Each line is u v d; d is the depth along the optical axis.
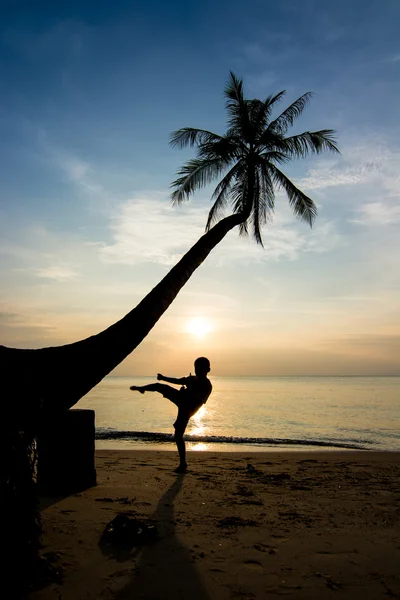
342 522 4.96
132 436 16.39
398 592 3.30
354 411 30.69
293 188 15.89
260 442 15.55
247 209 14.12
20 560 3.26
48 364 3.72
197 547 4.12
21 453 3.34
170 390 7.89
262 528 4.71
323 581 3.48
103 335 4.35
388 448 15.06
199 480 7.06
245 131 15.23
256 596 3.22
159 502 5.60
